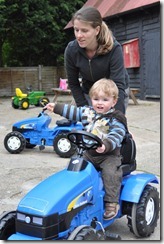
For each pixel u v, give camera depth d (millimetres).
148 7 9336
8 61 15414
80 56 2617
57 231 1932
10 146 4875
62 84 10219
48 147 5324
